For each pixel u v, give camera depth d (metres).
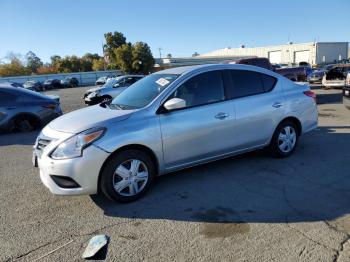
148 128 4.25
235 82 5.13
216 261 3.02
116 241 3.41
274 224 3.60
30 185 5.09
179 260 3.05
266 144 5.48
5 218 4.02
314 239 3.27
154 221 3.79
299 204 4.04
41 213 4.11
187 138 4.56
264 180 4.83
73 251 3.27
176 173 5.22
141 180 4.33
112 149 4.00
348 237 3.28
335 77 18.39
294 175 4.97
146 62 60.72
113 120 4.14
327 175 4.93
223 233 3.47
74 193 3.96
